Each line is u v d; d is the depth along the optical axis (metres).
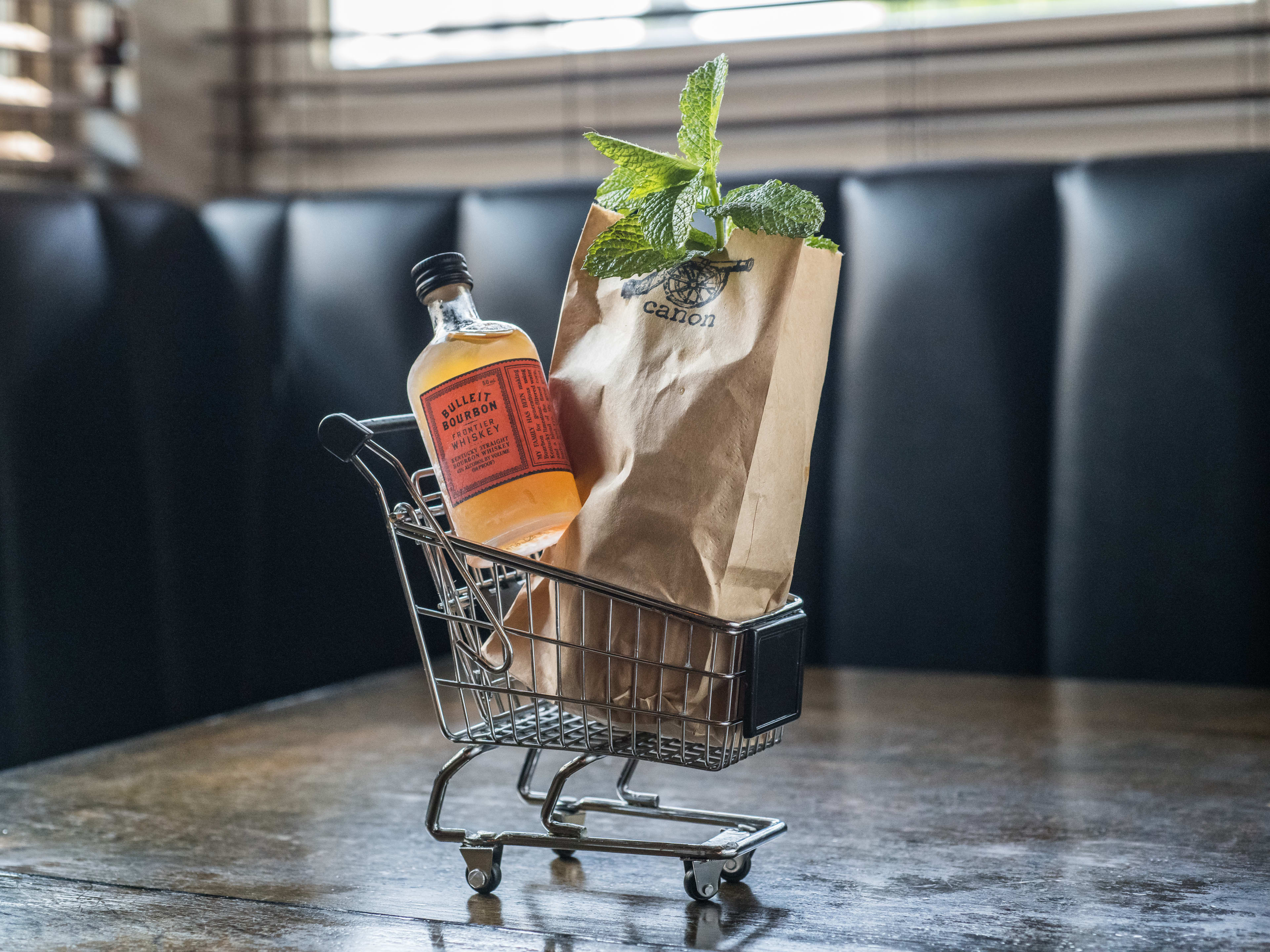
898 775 0.77
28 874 0.62
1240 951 0.49
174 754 0.87
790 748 0.85
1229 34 1.53
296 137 1.94
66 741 1.39
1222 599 1.25
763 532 0.56
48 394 1.38
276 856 0.64
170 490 1.50
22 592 1.35
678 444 0.55
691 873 0.56
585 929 0.53
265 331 1.54
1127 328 1.28
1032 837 0.65
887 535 1.36
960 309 1.33
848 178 1.40
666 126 1.80
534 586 0.58
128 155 1.84
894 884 0.58
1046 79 1.66
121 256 1.47
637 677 0.56
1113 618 1.29
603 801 0.66
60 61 1.78
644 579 0.55
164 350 1.51
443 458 0.58
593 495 0.57
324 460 1.52
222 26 1.95
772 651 0.57
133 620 1.46
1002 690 1.03
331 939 0.53
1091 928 0.52
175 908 0.57
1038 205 1.33
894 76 1.71
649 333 0.58
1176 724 0.89
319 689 1.52
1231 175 1.26
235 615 1.55
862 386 1.36
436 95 1.91
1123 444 1.28
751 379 0.55
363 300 1.51
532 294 1.44
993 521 1.32
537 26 1.77
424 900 0.57
